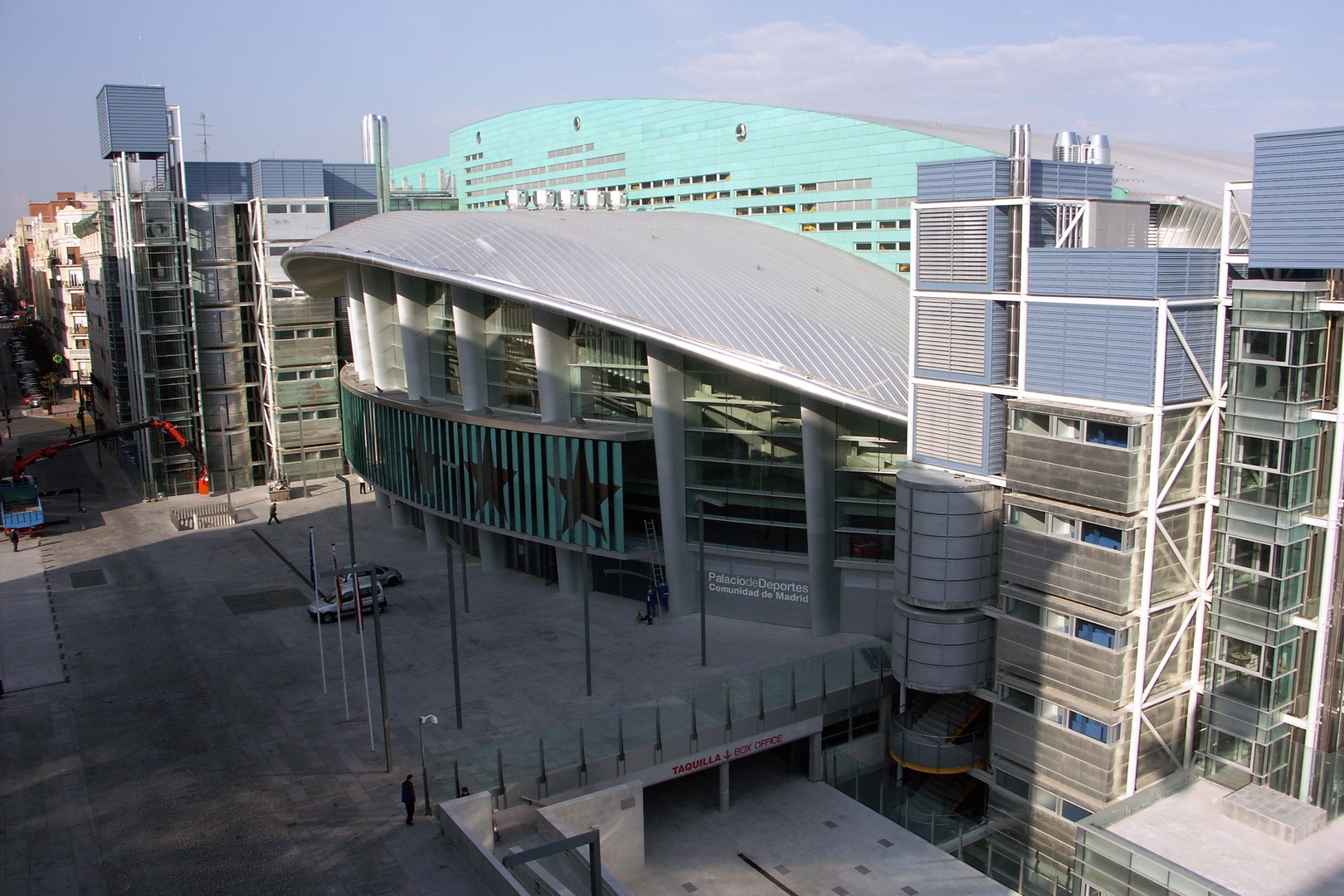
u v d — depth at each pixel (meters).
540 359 53.62
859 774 42.47
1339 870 29.88
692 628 50.84
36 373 157.62
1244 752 34.19
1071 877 35.38
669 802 39.50
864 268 59.41
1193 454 33.94
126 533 72.56
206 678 46.19
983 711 40.56
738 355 45.78
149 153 83.69
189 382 83.62
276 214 82.62
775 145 69.12
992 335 37.28
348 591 55.12
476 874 30.83
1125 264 32.62
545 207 78.25
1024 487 36.50
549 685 44.25
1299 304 30.75
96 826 33.97
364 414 71.62
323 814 34.56
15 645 50.62
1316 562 32.50
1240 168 69.94
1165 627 34.56
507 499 56.41
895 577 40.59
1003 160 36.44
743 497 50.72
